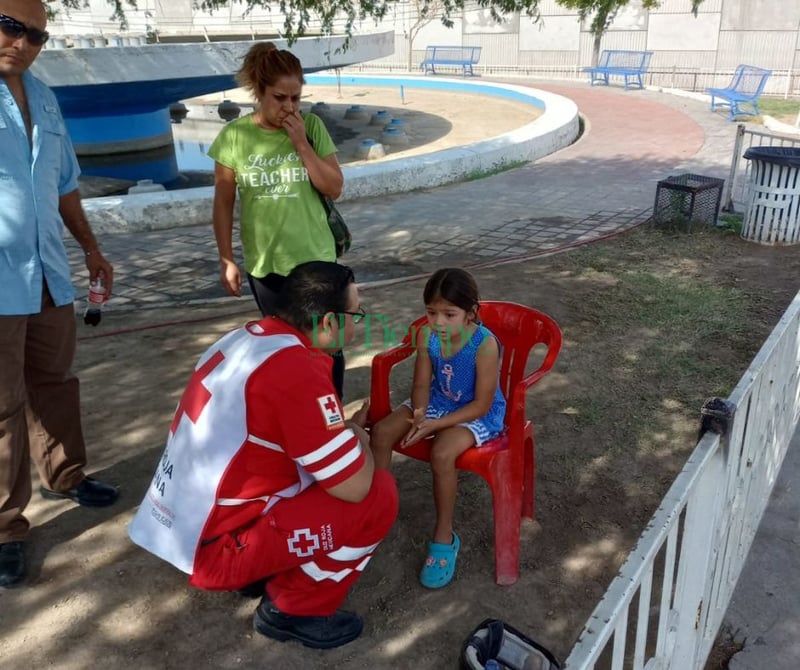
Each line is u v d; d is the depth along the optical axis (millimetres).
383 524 2537
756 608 2836
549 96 17672
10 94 2703
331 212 3629
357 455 2361
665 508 1774
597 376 4637
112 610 2803
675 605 2184
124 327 5582
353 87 24453
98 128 12898
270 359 2273
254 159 3402
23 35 2588
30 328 2984
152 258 7500
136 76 10805
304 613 2580
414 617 2771
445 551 2920
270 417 2264
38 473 3645
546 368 2859
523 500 3256
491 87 20844
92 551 3111
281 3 6945
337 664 2570
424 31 28469
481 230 8227
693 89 23219
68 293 3041
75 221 3238
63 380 3174
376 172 9883
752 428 2508
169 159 13500
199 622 2748
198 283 6730
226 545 2410
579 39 26188
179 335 5395
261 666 2561
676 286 6188
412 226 8461
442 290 2830
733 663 2594
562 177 10852
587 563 3037
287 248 3477
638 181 10414
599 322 5480
